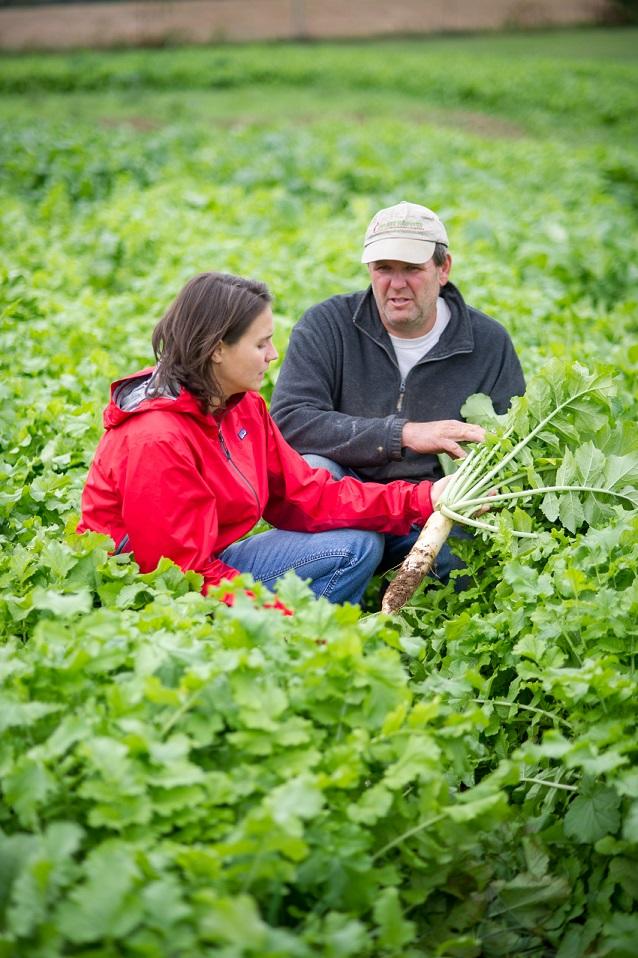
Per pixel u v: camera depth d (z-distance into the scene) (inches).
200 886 94.7
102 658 114.0
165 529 150.8
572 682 123.4
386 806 105.2
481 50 1807.3
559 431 178.4
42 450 205.3
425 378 194.7
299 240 381.4
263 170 581.0
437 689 131.6
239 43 1862.7
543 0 2193.7
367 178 565.0
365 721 114.0
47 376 245.1
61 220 462.0
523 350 259.1
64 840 92.8
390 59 1510.8
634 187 705.0
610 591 137.0
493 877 124.4
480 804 108.2
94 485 156.3
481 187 548.1
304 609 122.7
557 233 433.1
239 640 117.0
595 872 122.3
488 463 179.6
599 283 379.6
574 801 123.7
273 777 106.8
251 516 165.8
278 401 195.9
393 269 183.6
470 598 168.7
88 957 86.4
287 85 1382.9
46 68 1341.0
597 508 169.8
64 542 152.7
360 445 186.4
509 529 164.9
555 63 1489.9
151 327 279.9
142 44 1786.4
